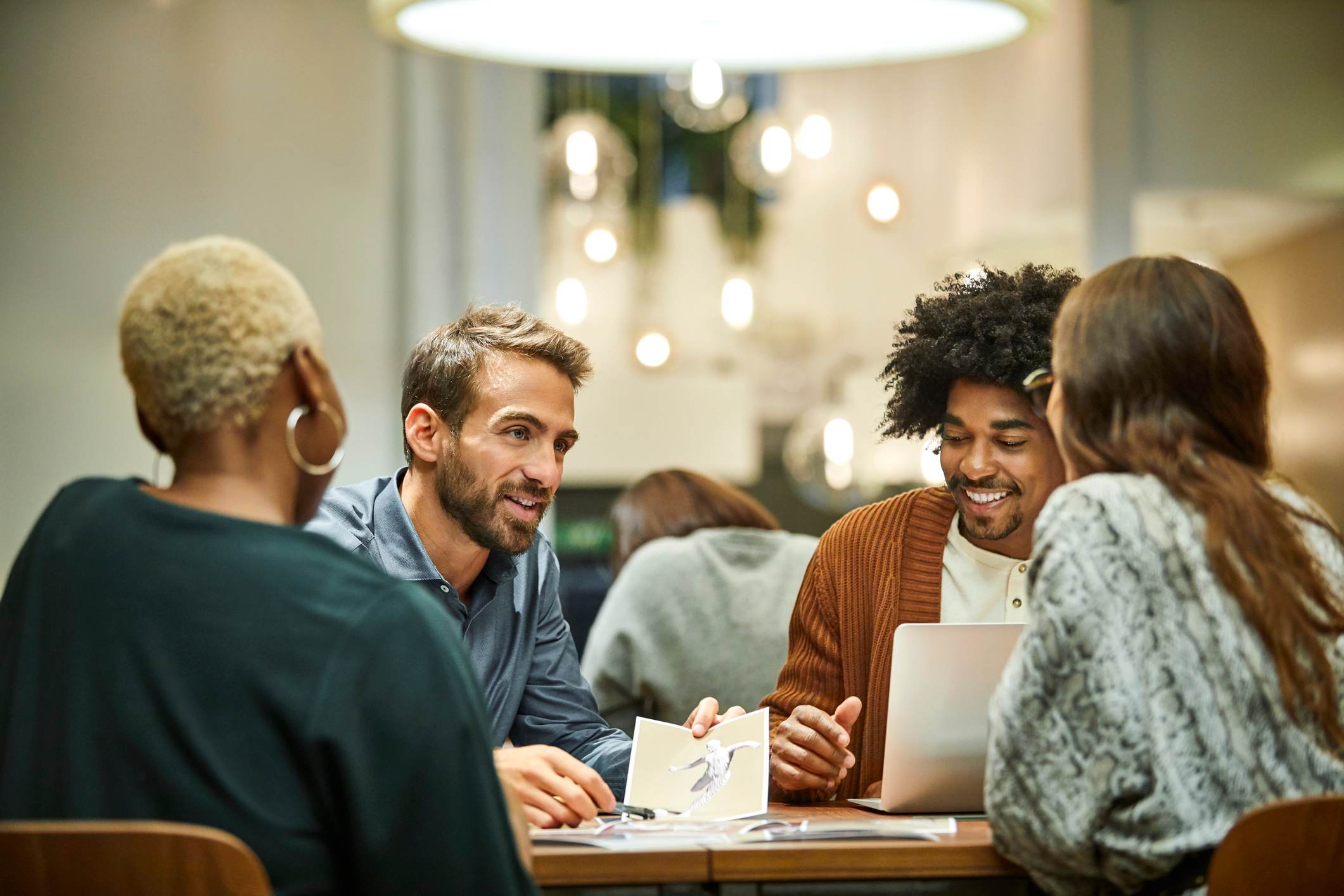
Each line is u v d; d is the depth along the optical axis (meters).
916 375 2.16
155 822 1.23
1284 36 6.33
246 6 6.30
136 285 1.38
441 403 2.10
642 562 3.11
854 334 8.53
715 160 8.43
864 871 1.53
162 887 1.15
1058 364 1.66
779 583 3.09
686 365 8.43
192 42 6.24
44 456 5.98
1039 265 2.22
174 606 1.28
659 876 1.50
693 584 3.06
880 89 8.46
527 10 3.36
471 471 2.08
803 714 1.96
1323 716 1.48
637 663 3.03
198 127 6.23
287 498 1.41
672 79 7.88
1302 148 6.31
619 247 7.75
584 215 8.27
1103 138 6.25
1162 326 1.58
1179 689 1.48
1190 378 1.58
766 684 3.02
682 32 3.49
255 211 6.27
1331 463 6.92
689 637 3.03
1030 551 2.12
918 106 8.41
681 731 1.97
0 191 6.02
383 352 6.41
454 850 1.25
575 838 1.62
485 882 1.26
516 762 1.79
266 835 1.24
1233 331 1.59
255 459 1.38
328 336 6.33
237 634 1.27
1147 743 1.47
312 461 1.41
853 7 3.37
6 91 6.05
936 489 2.26
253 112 6.30
